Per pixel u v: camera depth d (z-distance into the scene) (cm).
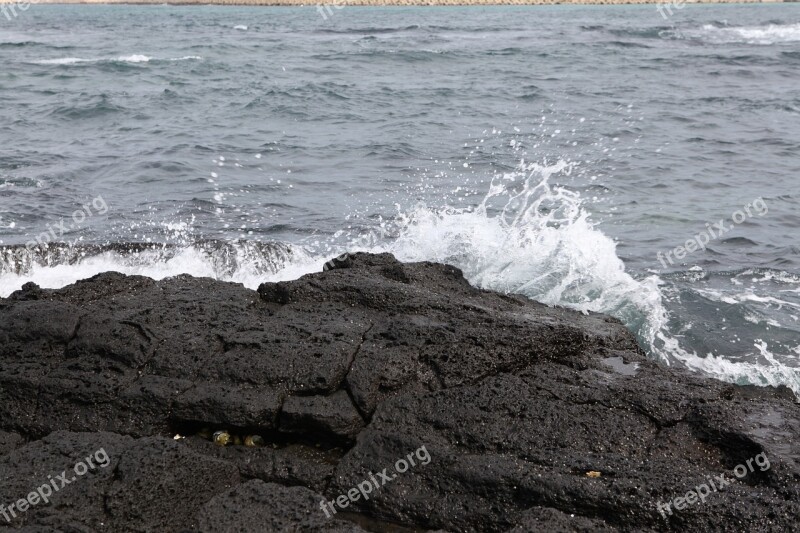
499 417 507
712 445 491
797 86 2492
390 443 502
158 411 539
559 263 874
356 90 2373
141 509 462
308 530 431
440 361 551
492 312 611
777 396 659
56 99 2203
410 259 902
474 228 942
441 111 2061
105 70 2831
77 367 568
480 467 476
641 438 493
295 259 931
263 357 555
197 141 1698
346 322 594
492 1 10844
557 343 579
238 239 1046
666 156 1593
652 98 2262
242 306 629
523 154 1587
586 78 2650
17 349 588
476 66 2986
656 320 800
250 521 435
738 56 3141
